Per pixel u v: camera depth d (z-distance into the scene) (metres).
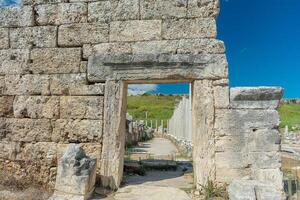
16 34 9.62
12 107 9.44
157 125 57.28
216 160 8.49
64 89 9.21
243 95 8.53
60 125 9.13
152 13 9.05
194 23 8.88
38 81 9.37
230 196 7.55
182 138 26.05
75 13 9.39
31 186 8.97
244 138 8.50
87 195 7.90
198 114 8.66
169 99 86.69
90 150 8.94
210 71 8.65
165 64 8.82
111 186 8.69
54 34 9.43
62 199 7.64
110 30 9.18
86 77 9.16
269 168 8.36
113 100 8.96
